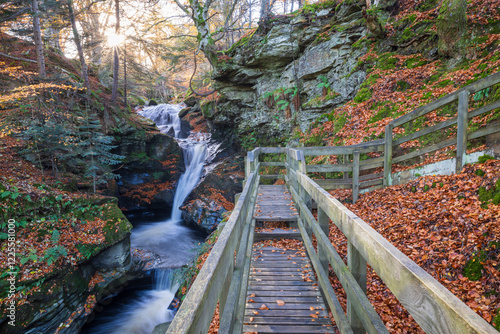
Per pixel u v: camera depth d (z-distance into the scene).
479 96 6.12
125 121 15.69
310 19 12.20
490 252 3.19
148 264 9.91
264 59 13.23
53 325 6.05
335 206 2.20
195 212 13.73
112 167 14.71
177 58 16.84
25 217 7.11
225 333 1.62
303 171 4.78
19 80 11.58
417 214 4.74
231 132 17.17
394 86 8.92
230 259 1.88
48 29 16.23
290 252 4.61
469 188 4.42
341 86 11.12
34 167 9.82
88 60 19.66
